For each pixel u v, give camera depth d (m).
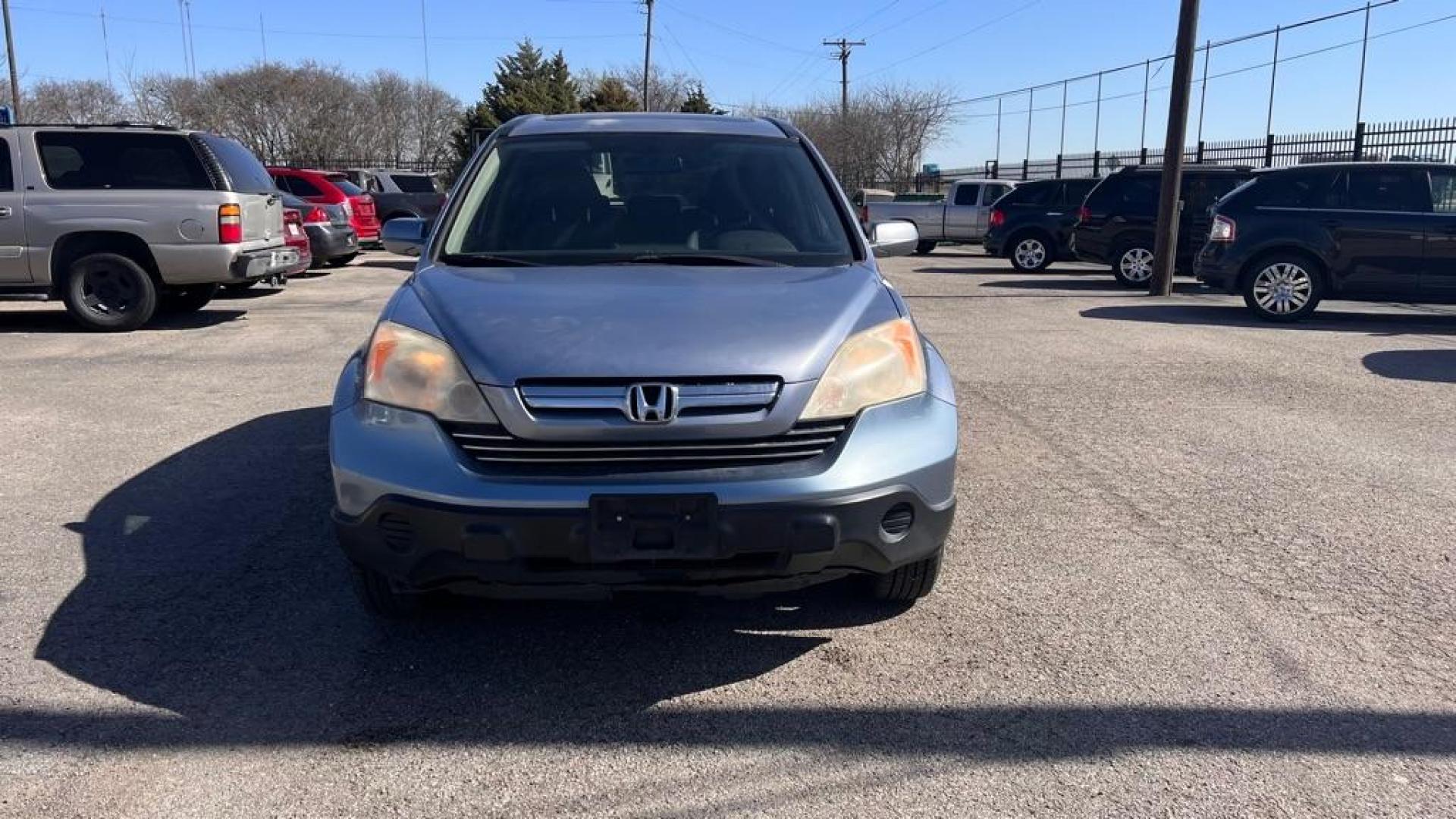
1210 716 3.19
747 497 3.00
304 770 2.91
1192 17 13.44
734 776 2.89
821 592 4.09
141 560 4.40
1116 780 2.86
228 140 11.09
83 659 3.52
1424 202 10.83
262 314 11.88
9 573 4.25
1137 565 4.36
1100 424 6.68
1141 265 15.38
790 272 3.87
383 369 3.28
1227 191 15.19
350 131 60.22
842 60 54.75
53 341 9.84
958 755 2.98
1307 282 11.12
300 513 4.97
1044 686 3.37
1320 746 3.02
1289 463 5.82
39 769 2.89
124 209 10.15
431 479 3.05
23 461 5.81
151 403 7.23
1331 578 4.23
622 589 3.11
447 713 3.22
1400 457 5.91
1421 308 12.88
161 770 2.90
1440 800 2.76
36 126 10.15
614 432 3.03
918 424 3.30
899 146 55.28
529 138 4.68
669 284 3.62
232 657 3.56
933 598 4.04
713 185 4.43
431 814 2.71
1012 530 4.77
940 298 13.90
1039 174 35.81
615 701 3.30
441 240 4.22
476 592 3.18
